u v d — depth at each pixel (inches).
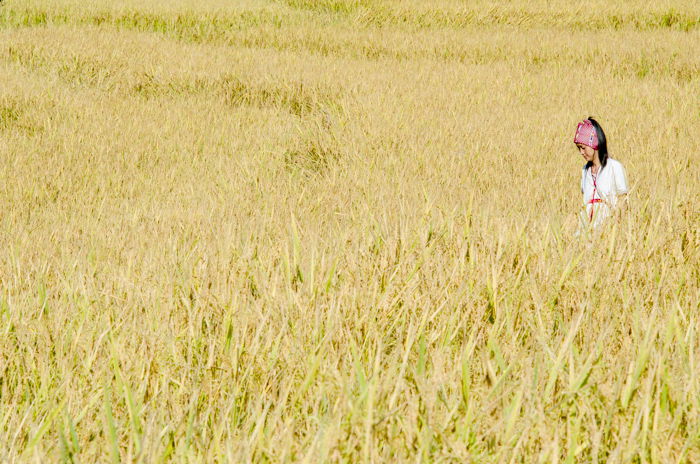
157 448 269.7
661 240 463.2
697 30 2699.3
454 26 2883.9
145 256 544.1
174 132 1389.0
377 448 260.4
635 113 1403.8
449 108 1457.9
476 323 360.5
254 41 2479.1
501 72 1920.5
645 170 952.3
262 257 509.0
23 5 2753.4
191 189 1007.0
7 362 370.9
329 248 510.9
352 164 1077.1
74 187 1051.9
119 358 357.7
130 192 1035.3
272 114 1571.1
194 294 436.1
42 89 1636.3
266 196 920.3
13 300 458.0
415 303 385.7
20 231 767.1
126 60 1956.2
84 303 437.4
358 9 2915.8
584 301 374.9
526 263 446.9
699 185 818.8
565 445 269.0
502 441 260.8
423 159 1080.2
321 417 281.6
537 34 2578.7
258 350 352.2
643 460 249.6
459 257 458.0
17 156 1160.2
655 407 269.4
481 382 300.4
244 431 284.7
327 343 346.0
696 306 368.5
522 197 791.1
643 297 383.9
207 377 331.3
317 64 2028.8
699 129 1249.4
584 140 649.0
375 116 1350.9
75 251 631.8
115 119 1464.1
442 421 274.8
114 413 319.3
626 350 319.6
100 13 2711.6
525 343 350.9
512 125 1318.9
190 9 2800.2
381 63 2095.2
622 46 2222.0
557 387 300.4
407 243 496.4
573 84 1759.4
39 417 318.7
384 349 346.9
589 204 650.8
